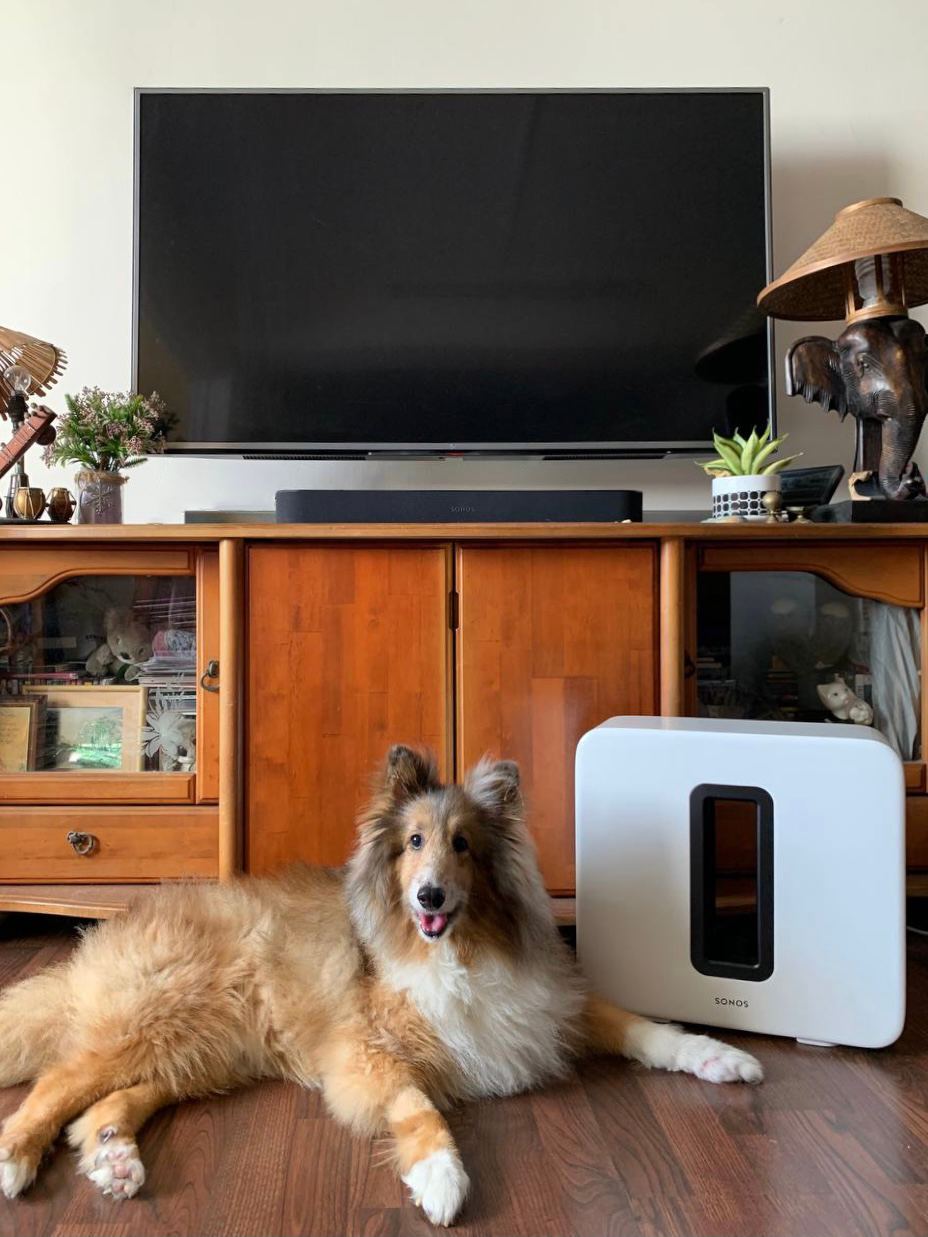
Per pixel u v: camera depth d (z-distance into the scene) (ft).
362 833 5.72
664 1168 4.57
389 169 9.27
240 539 7.38
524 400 9.39
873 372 8.01
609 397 9.41
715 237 9.36
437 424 9.39
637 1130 4.92
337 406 9.35
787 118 10.16
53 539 7.46
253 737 7.45
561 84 10.04
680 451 9.43
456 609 7.48
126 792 7.59
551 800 7.48
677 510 10.14
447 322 9.36
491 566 7.45
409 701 7.47
